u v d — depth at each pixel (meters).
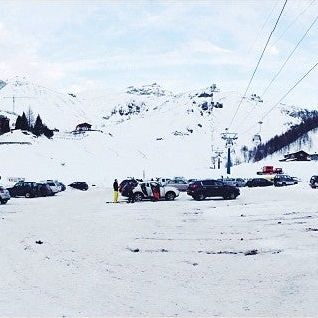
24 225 19.58
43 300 8.13
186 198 38.94
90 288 8.98
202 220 21.12
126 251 13.02
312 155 144.62
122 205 31.33
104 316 7.22
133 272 10.34
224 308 7.63
